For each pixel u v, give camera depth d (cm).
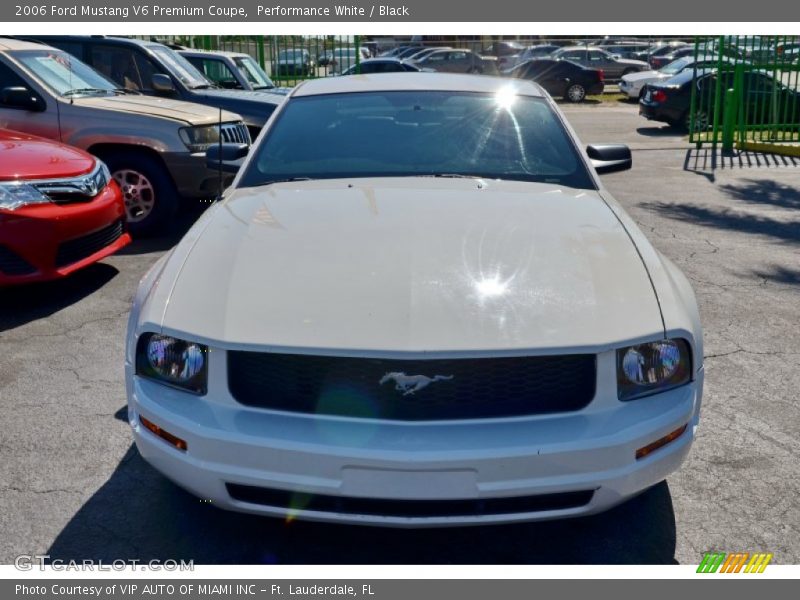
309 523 297
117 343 462
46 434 355
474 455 235
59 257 512
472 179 367
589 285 269
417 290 261
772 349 464
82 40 963
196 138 727
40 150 544
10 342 461
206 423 246
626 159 439
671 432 255
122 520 295
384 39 3388
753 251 689
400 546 285
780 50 1395
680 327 261
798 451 348
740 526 296
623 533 292
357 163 381
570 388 248
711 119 1741
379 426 240
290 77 1750
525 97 430
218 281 272
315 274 271
